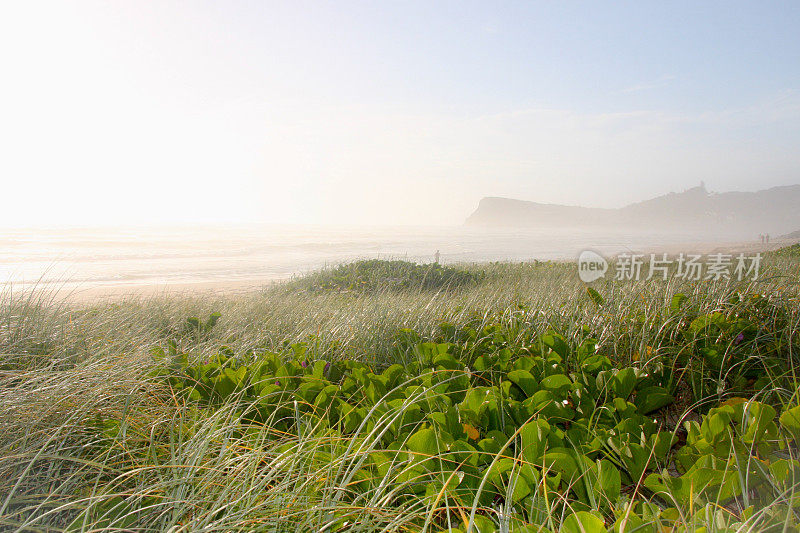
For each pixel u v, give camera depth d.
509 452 2.13
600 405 2.70
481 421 2.40
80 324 3.87
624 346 3.55
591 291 4.29
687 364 3.06
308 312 5.77
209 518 1.44
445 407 2.51
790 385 2.65
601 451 2.09
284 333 4.90
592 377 2.82
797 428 2.01
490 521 1.66
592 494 1.72
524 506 1.78
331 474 1.79
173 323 5.33
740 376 2.91
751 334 3.36
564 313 4.32
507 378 3.01
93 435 2.01
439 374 2.86
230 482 1.71
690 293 4.32
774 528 1.43
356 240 65.88
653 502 1.92
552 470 1.90
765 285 4.31
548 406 2.48
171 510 1.61
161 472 1.84
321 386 2.74
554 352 3.19
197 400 2.85
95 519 1.55
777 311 3.71
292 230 96.69
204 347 4.20
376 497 1.62
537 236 132.00
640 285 4.91
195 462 1.78
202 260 27.92
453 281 11.76
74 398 2.26
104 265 23.62
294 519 1.56
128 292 11.09
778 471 1.75
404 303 5.52
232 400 2.80
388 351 3.82
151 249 36.25
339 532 1.58
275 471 1.73
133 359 3.10
